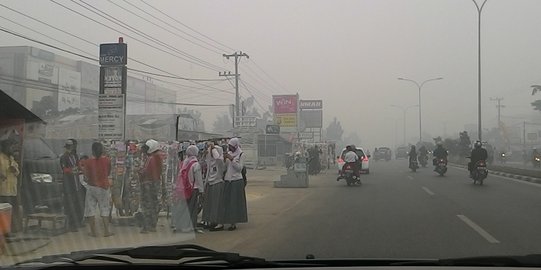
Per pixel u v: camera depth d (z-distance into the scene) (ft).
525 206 43.32
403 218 36.86
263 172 110.83
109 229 30.22
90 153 32.01
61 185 29.12
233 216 34.22
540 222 34.37
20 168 27.73
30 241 25.21
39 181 28.40
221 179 34.50
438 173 88.17
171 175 39.01
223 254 15.69
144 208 32.12
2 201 26.27
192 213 33.37
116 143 34.91
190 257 16.17
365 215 38.86
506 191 57.16
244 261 15.02
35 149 29.50
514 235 29.50
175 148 40.09
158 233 31.19
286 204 48.78
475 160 67.10
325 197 54.24
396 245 26.91
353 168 69.10
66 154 30.07
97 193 29.78
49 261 16.15
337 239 29.07
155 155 33.40
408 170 109.70
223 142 41.65
